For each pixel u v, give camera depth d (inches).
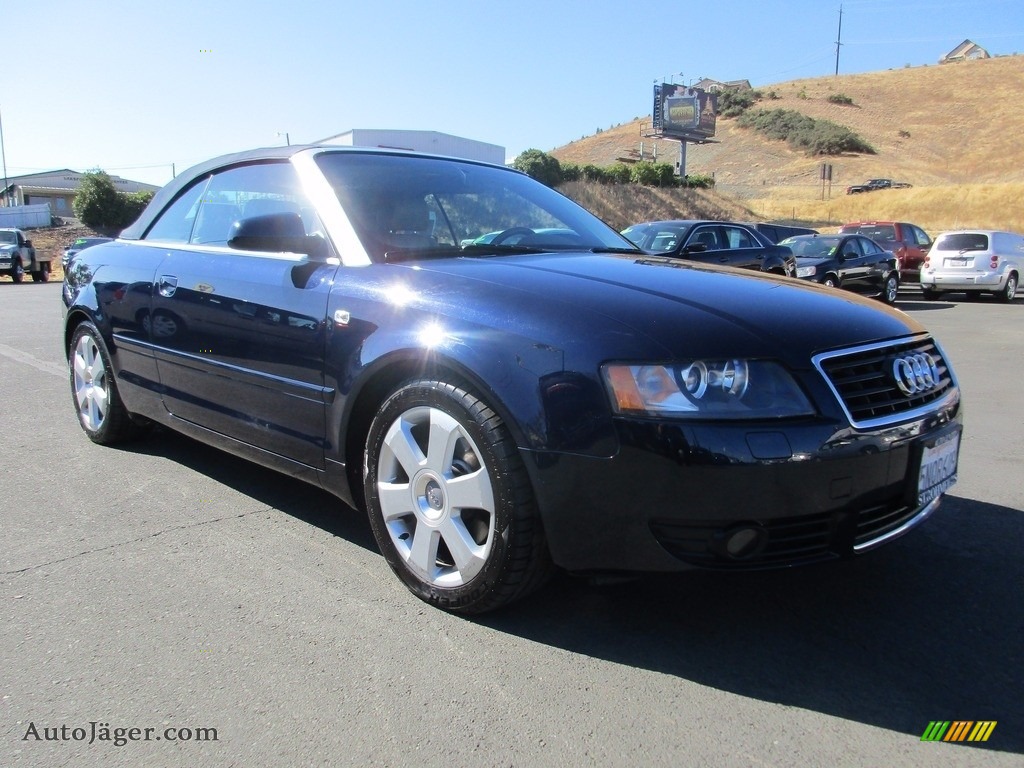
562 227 150.7
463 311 103.3
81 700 89.4
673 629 104.8
